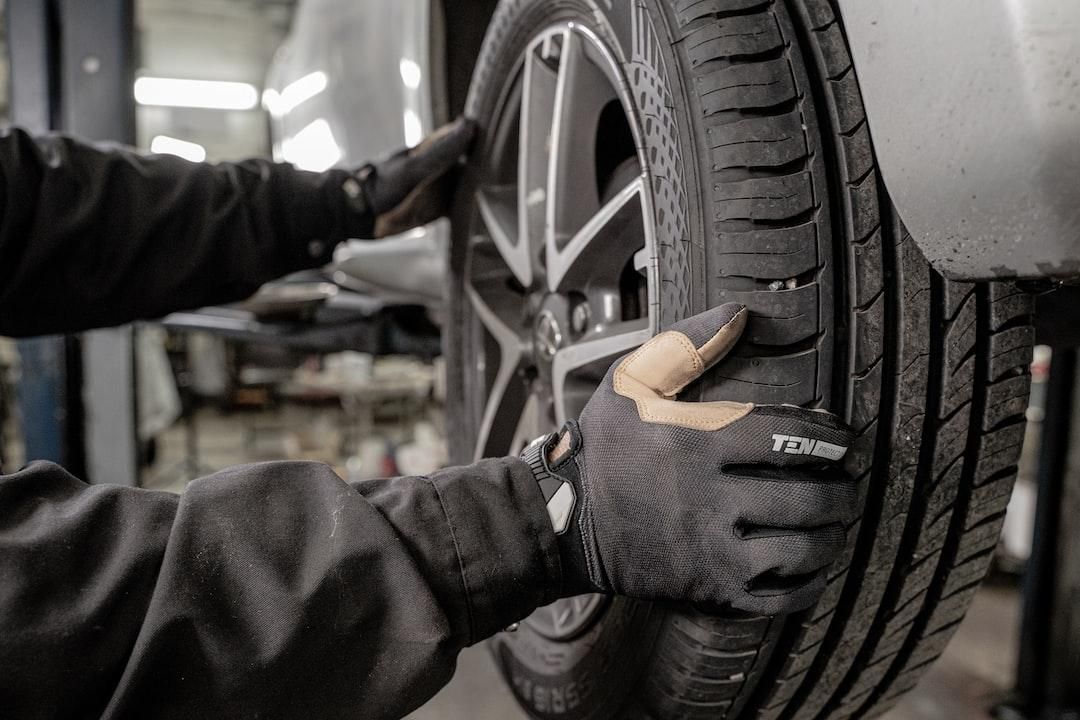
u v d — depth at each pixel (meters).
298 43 2.15
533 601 0.61
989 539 0.75
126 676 0.49
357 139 1.75
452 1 1.40
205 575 0.52
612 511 0.60
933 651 0.83
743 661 0.69
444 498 0.60
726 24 0.64
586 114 0.86
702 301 0.64
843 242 0.64
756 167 0.62
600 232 0.80
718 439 0.58
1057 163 0.45
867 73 0.55
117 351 2.16
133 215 1.06
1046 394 1.96
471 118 1.18
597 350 0.81
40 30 1.90
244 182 1.14
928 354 0.65
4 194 0.99
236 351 7.50
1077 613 1.94
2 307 1.04
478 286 1.17
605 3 0.77
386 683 0.53
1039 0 0.44
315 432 5.84
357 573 0.54
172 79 7.92
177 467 5.11
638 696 0.76
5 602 0.47
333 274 2.23
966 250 0.52
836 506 0.59
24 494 0.56
